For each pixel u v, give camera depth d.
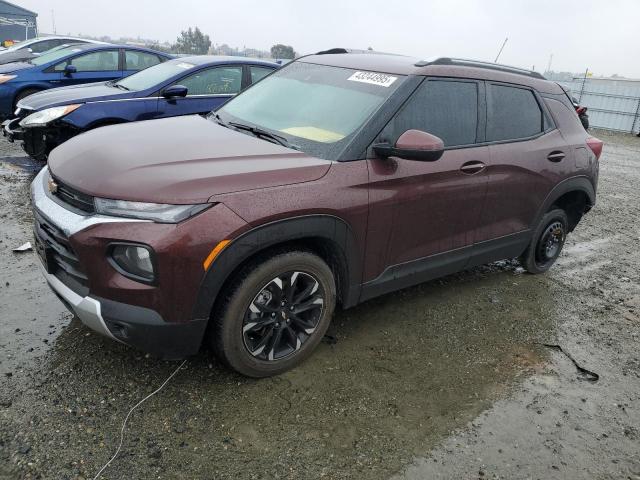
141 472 2.35
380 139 3.23
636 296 4.77
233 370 2.92
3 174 6.74
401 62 3.77
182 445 2.53
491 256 4.24
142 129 3.43
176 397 2.83
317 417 2.80
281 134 3.38
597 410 3.11
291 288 2.96
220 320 2.75
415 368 3.34
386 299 4.21
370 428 2.77
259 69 7.67
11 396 2.72
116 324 2.54
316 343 3.22
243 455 2.51
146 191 2.51
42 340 3.22
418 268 3.64
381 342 3.58
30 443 2.45
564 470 2.63
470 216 3.83
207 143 3.13
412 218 3.40
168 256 2.45
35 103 6.59
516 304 4.38
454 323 3.96
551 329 4.02
